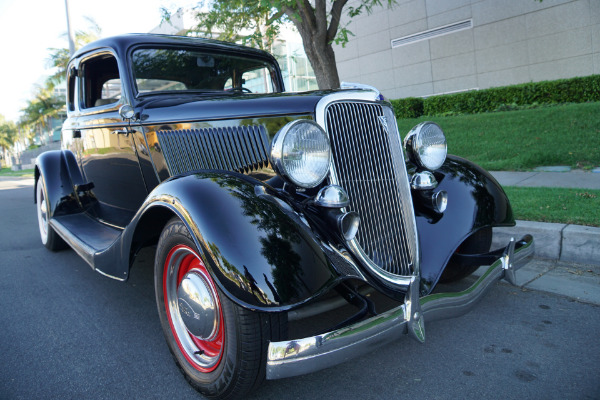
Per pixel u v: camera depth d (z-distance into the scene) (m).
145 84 3.35
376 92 2.52
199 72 3.65
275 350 1.75
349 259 2.15
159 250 2.27
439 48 14.52
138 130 3.16
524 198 4.80
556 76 12.37
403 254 2.44
